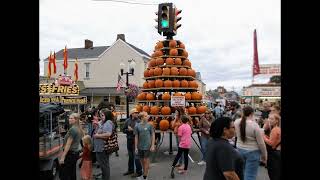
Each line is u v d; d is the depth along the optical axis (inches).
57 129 350.0
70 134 258.1
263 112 423.2
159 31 491.5
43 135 293.4
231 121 144.9
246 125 225.1
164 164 417.7
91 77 1519.4
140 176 341.4
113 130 293.0
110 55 1498.5
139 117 336.8
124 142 661.3
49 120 313.9
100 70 1508.4
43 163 303.4
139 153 323.6
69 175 258.4
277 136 234.4
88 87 1514.5
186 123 348.5
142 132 321.1
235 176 137.3
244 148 225.8
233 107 458.6
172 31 492.4
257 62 772.6
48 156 300.8
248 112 227.9
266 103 421.1
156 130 470.6
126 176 347.6
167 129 468.4
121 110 1314.0
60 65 1566.2
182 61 515.5
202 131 404.8
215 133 144.0
